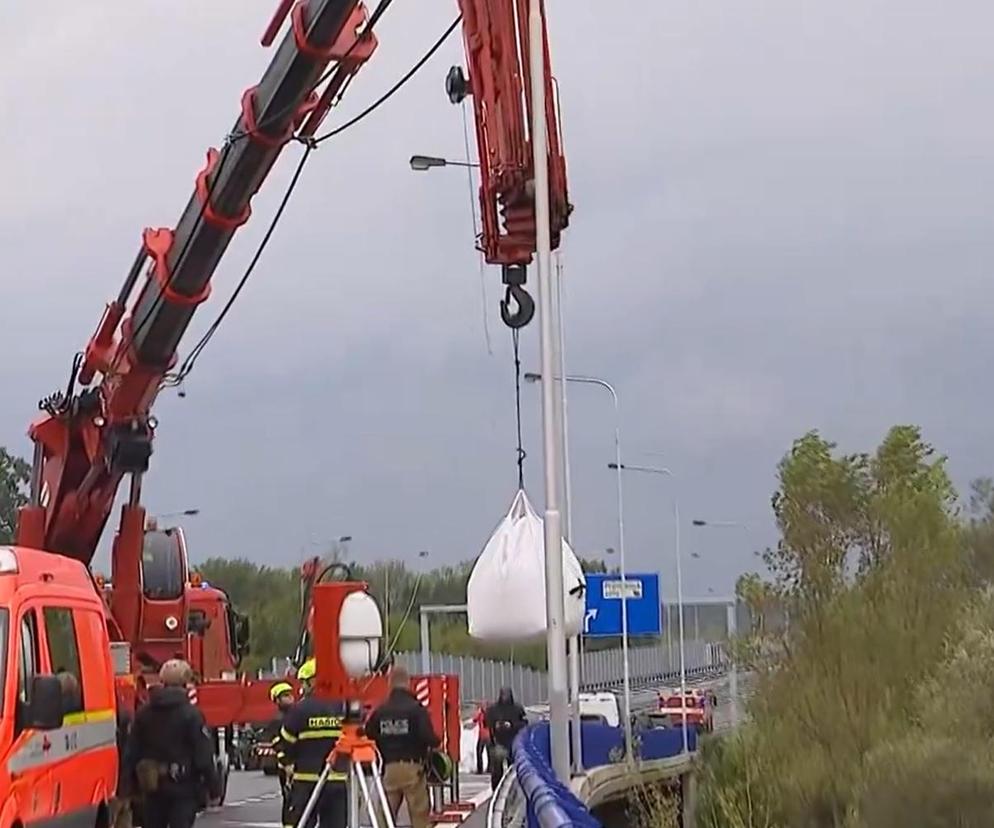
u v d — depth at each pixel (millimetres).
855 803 17578
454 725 24969
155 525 23750
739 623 23484
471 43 14070
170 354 17641
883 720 19969
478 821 21844
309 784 12680
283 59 14758
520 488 16875
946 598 22219
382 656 12484
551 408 16719
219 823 21578
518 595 16469
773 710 21219
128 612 19859
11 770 9406
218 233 16172
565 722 16094
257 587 68938
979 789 16297
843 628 21531
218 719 24281
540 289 17031
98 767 11828
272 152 15406
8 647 9867
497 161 14086
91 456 18688
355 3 14258
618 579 35562
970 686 19297
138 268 17172
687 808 24141
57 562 11805
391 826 12078
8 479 65562
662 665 74125
